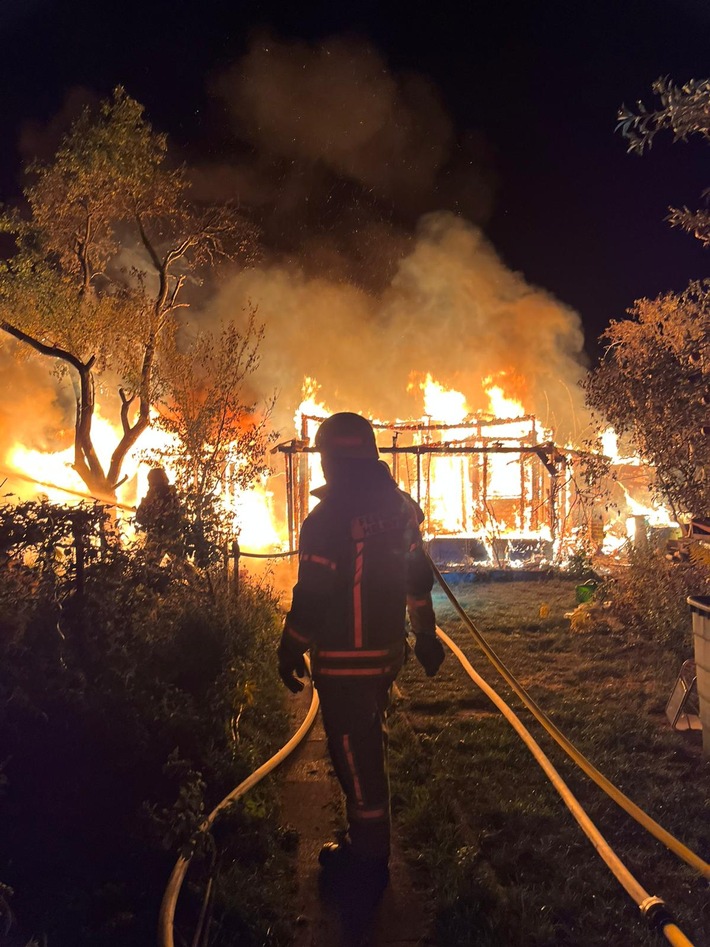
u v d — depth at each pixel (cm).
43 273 1141
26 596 430
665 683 640
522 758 479
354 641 337
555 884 339
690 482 794
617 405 837
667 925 278
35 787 384
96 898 326
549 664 729
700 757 488
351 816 344
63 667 412
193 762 429
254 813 393
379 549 342
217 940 303
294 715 584
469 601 1080
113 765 400
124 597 476
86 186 1140
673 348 804
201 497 788
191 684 527
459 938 305
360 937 313
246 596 817
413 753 492
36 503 437
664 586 778
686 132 502
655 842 379
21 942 296
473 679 629
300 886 351
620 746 502
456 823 397
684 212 580
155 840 362
